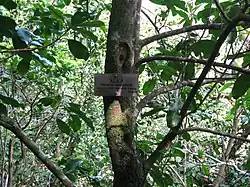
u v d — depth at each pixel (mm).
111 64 1086
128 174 1048
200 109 2658
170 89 1227
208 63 986
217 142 2990
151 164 1108
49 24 1479
